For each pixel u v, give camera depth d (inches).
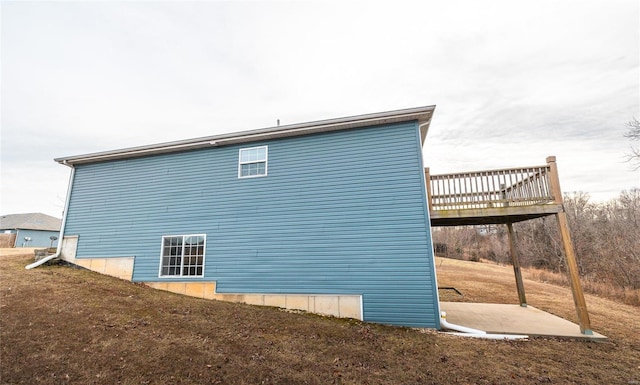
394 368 180.1
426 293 277.6
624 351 221.1
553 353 213.2
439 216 298.0
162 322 235.5
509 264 1180.5
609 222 1008.2
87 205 431.8
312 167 341.1
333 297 302.0
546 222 1068.5
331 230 318.3
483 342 237.0
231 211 359.6
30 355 166.9
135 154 413.7
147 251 382.9
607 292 565.0
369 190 316.2
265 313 283.7
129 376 154.3
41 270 377.4
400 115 310.7
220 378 157.9
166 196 393.1
